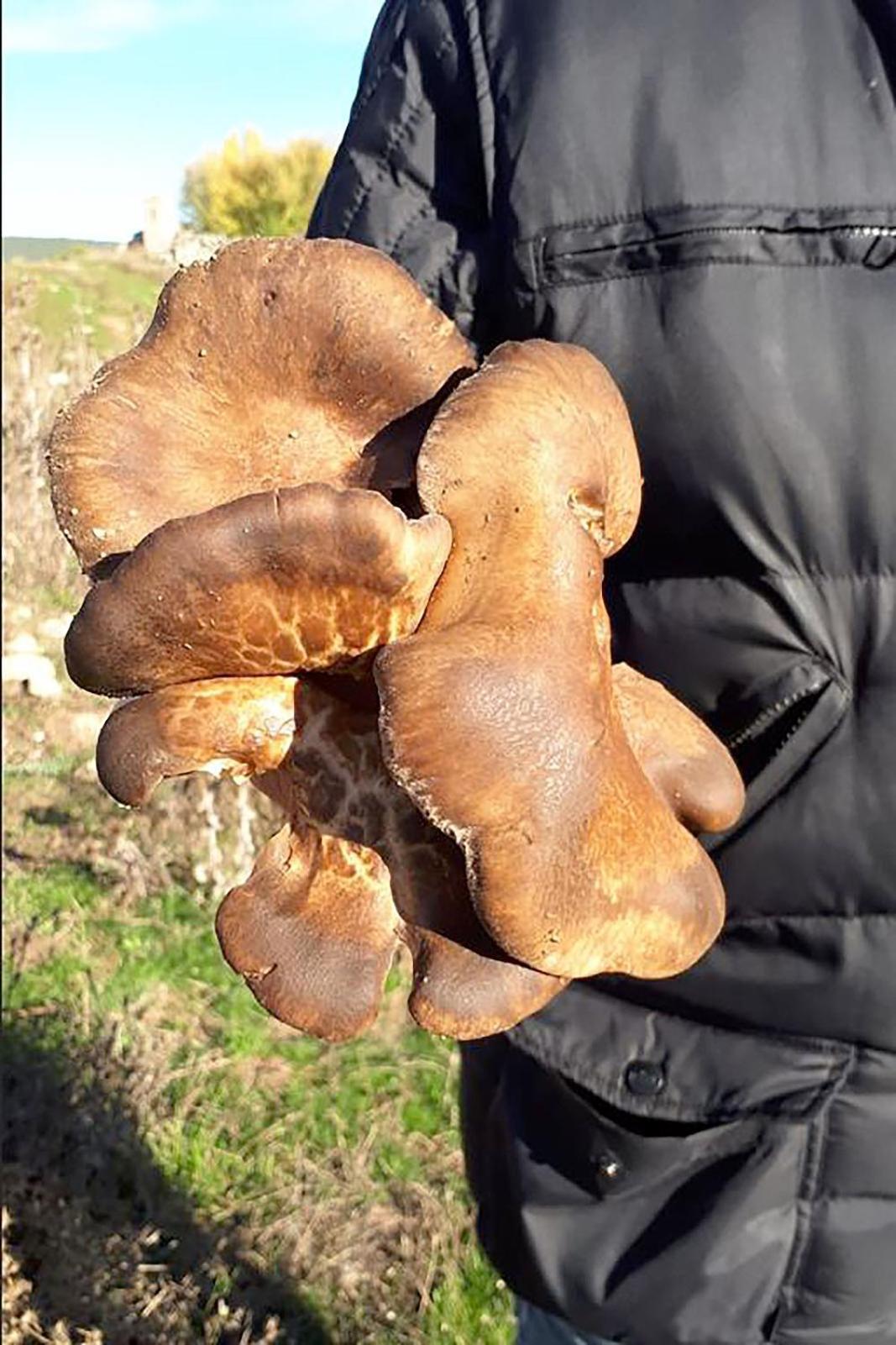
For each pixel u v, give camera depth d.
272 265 0.57
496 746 0.49
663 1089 0.68
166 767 0.53
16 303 5.23
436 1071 1.96
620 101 0.57
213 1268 1.62
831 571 0.60
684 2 0.57
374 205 0.65
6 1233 1.65
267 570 0.49
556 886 0.50
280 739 0.55
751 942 0.66
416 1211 1.70
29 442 4.23
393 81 0.64
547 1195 0.71
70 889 2.46
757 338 0.57
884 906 0.64
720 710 0.64
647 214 0.57
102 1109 1.82
